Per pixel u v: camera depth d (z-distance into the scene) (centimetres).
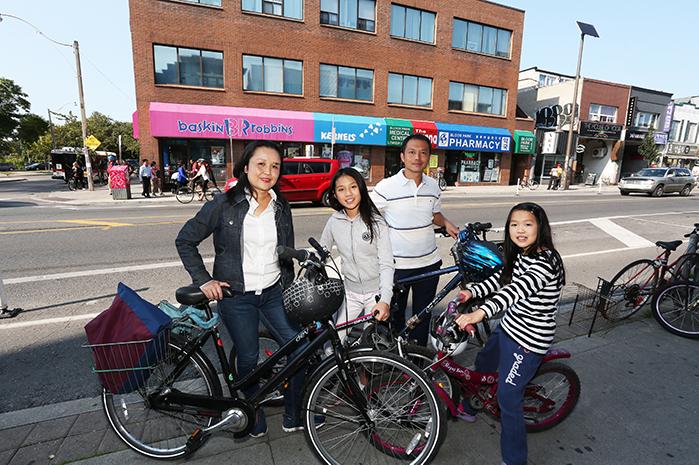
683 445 238
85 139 1797
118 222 944
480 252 281
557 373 254
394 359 208
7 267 581
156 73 1612
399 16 2000
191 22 1611
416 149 291
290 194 1233
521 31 2314
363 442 237
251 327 233
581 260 690
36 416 256
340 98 1925
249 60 1733
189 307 229
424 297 310
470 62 2203
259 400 224
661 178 1962
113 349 195
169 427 241
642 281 425
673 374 313
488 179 2397
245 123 1691
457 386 254
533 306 209
